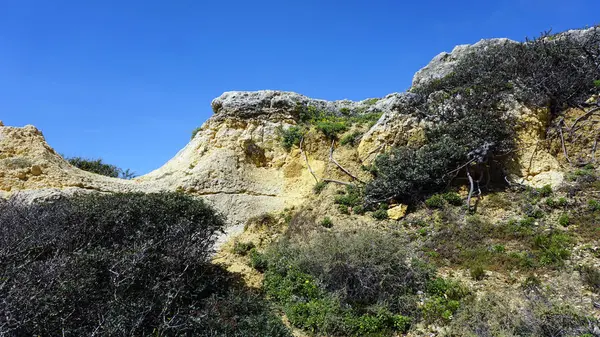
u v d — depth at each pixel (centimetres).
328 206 1641
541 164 1513
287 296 1147
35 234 1064
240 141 2064
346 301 1107
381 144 1800
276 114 2178
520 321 927
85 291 876
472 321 970
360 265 1145
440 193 1509
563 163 1545
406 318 1027
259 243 1494
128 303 894
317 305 1081
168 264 1029
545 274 1080
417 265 1176
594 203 1273
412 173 1527
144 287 968
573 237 1185
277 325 1019
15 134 1814
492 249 1212
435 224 1388
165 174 2020
